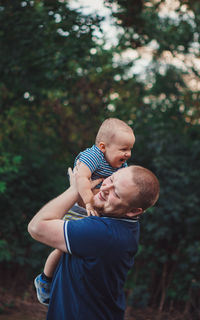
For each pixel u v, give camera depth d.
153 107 7.14
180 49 6.62
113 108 6.98
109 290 1.75
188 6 6.08
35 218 1.78
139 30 5.72
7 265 6.36
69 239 1.70
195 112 6.84
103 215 1.84
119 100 6.90
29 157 7.07
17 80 5.80
